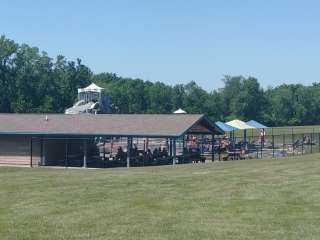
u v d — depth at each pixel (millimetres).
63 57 128500
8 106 119438
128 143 42406
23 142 45281
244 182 19125
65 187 17719
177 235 10828
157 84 154875
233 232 11125
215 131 46906
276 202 14617
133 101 147125
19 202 14594
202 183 18750
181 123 43375
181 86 152000
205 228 11438
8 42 119938
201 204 14258
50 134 43562
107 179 20266
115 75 165250
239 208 13711
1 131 44312
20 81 120062
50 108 121312
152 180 19703
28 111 118875
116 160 44125
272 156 46219
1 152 45781
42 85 122875
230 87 157375
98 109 88250
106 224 11773
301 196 15680
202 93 152875
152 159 43094
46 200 14906
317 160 32500
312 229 11367
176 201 14727
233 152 47250
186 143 55406
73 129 43844
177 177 20906
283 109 159250
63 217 12516
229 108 156000
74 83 127938
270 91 164375
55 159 45688
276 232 11117
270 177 20953
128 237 10656
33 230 11188
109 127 43781
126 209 13523
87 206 13930
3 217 12516
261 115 159000
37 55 123188
